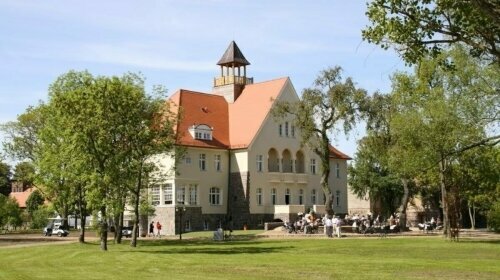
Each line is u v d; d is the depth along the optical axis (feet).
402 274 76.74
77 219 333.21
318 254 115.96
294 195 274.77
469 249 126.21
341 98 208.03
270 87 276.21
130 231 213.46
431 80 151.94
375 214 307.99
